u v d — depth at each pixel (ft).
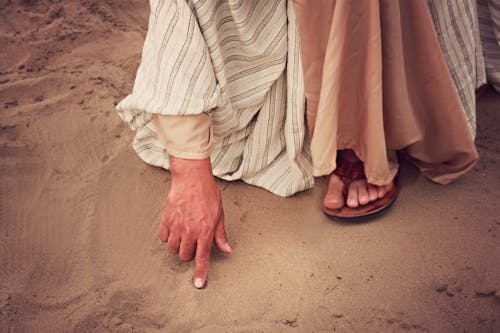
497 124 7.92
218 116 6.34
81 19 10.76
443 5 6.17
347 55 5.82
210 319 5.80
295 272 6.22
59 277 6.25
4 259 6.43
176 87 5.75
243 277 6.18
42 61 9.62
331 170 6.37
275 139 7.04
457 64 6.56
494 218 6.72
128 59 9.70
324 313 5.83
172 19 5.72
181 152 5.86
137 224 6.81
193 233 5.83
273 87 6.70
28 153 7.69
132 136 8.03
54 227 6.77
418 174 7.29
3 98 8.66
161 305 5.94
